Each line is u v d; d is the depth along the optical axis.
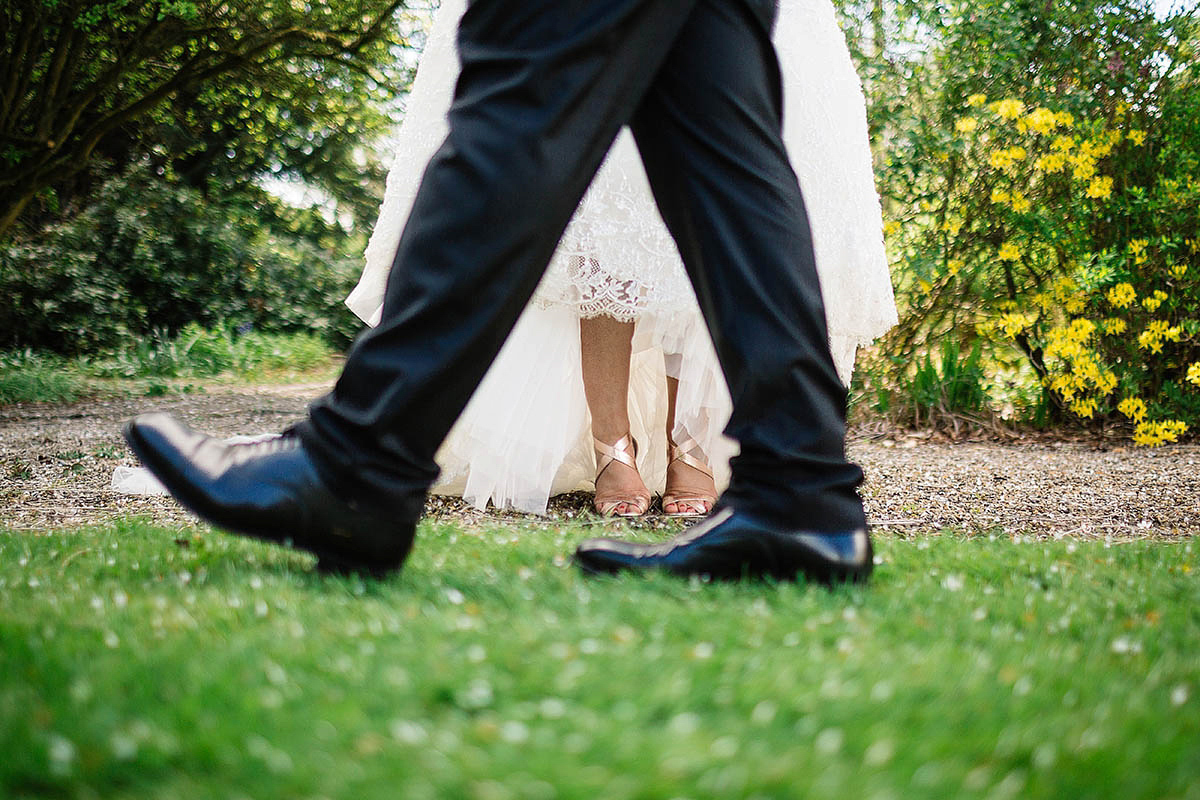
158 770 0.75
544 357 2.65
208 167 15.55
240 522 1.38
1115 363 5.10
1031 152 5.14
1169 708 0.90
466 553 1.77
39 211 12.38
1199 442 4.83
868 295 2.40
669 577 1.45
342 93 9.73
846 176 2.35
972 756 0.78
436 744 0.78
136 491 3.07
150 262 12.48
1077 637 1.23
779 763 0.73
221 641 1.05
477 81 1.33
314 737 0.79
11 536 1.90
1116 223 5.00
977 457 4.29
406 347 1.34
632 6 1.29
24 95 7.89
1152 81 4.96
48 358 10.42
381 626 1.10
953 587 1.48
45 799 0.72
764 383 1.41
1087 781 0.73
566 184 1.32
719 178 1.41
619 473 2.72
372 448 1.36
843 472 1.46
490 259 1.30
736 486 1.47
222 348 11.54
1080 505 2.97
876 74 5.08
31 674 0.93
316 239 18.39
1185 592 1.51
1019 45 4.90
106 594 1.31
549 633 1.08
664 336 2.61
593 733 0.79
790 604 1.28
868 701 0.87
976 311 5.50
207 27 8.07
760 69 1.43
